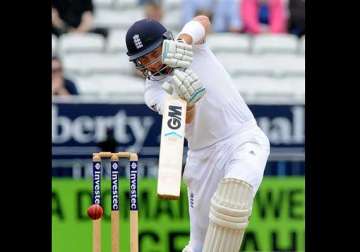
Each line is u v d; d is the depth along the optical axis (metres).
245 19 32.12
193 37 19.80
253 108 30.62
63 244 29.23
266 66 31.91
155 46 19.72
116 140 29.91
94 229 19.61
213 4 32.09
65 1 31.22
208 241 19.89
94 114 29.95
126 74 31.20
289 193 29.98
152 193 29.55
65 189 29.44
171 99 19.33
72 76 30.73
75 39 31.28
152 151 29.98
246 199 19.70
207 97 20.23
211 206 19.83
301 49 32.19
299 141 30.44
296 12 32.31
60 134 29.73
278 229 29.78
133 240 19.67
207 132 20.47
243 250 29.61
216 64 20.41
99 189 19.81
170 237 29.31
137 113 29.98
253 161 20.00
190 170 20.95
